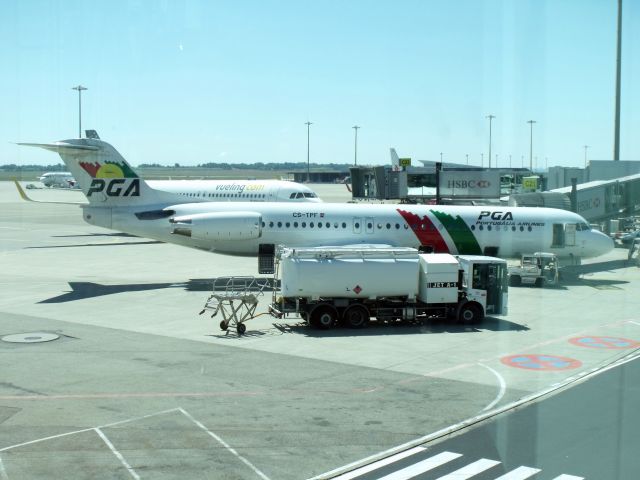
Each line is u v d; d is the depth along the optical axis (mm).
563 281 41406
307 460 14688
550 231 40875
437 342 25797
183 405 18203
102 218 39875
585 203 42125
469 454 14969
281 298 28344
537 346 25250
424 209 40438
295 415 17484
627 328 28531
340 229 39125
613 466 14242
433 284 28797
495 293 29703
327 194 119500
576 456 14766
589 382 20547
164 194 40531
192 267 46594
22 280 40469
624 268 46281
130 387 19766
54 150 39031
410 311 28672
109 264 47844
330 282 27781
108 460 14570
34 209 107500
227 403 18391
